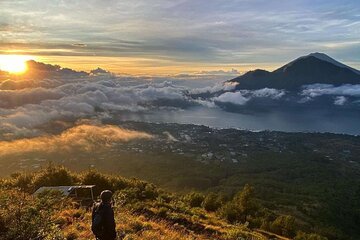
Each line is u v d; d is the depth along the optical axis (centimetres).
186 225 2189
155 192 3669
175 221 2225
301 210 9756
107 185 3603
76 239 1119
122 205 2289
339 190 14150
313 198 12162
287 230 3975
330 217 9300
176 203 3400
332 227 7681
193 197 4422
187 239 1545
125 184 3747
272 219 4531
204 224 2369
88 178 3591
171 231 1606
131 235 1282
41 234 962
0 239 909
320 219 8844
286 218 4050
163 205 2778
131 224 1505
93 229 824
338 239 7044
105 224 817
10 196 1055
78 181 3669
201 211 3756
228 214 3875
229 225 2748
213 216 3559
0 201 1005
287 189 14488
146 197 3481
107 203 834
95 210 841
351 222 9525
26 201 1073
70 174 3744
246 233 2278
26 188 3372
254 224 3981
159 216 2253
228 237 2041
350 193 13638
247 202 4775
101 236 820
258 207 4941
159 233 1483
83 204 2417
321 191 13812
